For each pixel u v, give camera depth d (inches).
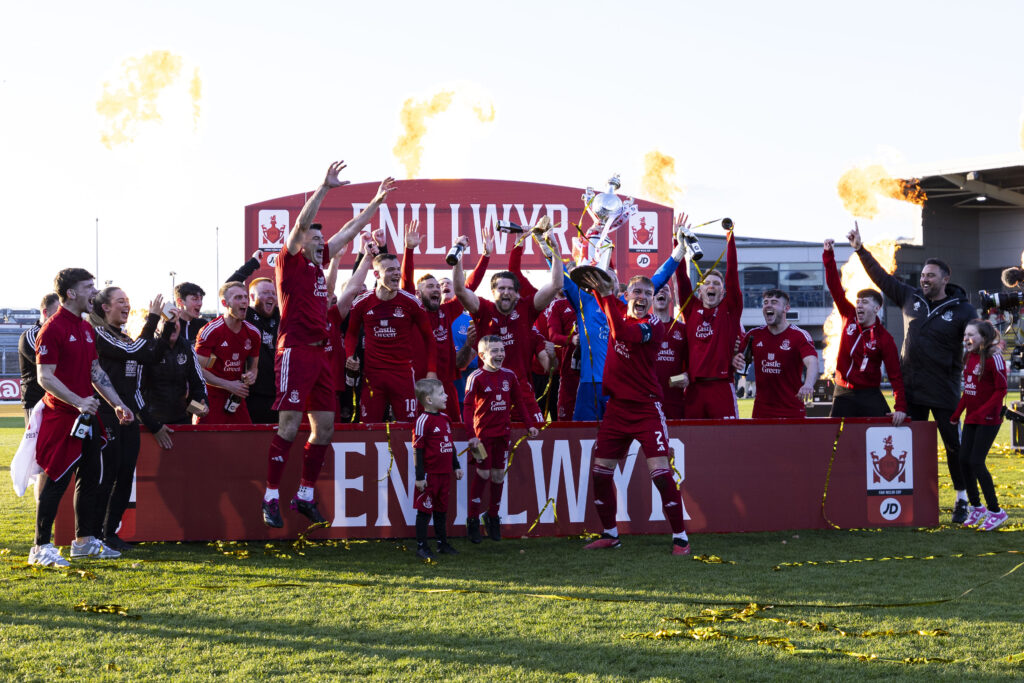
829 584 198.5
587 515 264.4
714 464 268.4
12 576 206.8
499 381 253.9
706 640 154.3
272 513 237.0
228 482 250.8
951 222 1689.2
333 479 253.9
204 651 149.0
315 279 239.3
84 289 223.5
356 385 325.7
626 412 243.0
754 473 270.4
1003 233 1689.2
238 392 277.7
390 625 164.9
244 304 274.7
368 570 215.9
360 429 255.0
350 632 160.4
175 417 261.4
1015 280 354.9
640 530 265.3
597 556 233.8
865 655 145.4
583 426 264.5
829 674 137.4
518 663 142.8
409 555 236.2
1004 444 551.2
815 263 1791.3
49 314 288.4
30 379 284.8
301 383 234.2
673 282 370.0
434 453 236.2
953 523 288.0
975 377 274.4
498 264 705.6
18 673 137.9
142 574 210.1
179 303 275.3
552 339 335.3
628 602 181.8
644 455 250.1
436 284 305.6
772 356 303.1
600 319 293.4
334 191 697.0
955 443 294.7
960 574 209.0
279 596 187.5
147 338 244.8
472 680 134.8
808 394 296.5
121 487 241.8
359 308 285.9
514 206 707.4
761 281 1804.9
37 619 168.7
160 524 249.4
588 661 143.6
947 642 153.5
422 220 706.2
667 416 307.9
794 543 251.8
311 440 242.1
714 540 257.3
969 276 1712.6
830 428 274.7
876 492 276.4
